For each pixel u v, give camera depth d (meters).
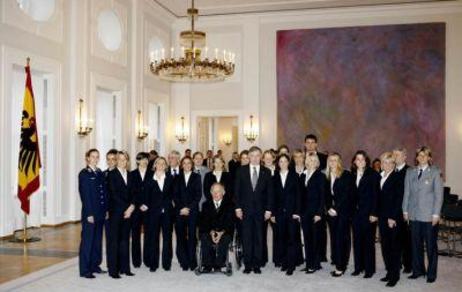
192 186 6.39
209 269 6.19
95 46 10.58
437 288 5.54
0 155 7.97
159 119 14.24
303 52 13.70
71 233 8.80
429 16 13.00
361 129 13.34
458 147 12.83
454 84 12.88
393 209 5.79
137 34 12.33
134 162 12.20
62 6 9.59
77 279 5.80
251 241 6.30
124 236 6.04
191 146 14.58
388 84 13.22
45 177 9.46
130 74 12.16
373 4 13.08
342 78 13.46
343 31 13.47
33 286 5.46
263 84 13.95
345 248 6.15
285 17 13.77
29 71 8.36
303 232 6.31
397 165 6.20
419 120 13.04
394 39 13.20
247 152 7.75
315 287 5.55
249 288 5.49
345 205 6.16
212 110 14.37
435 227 5.85
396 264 5.72
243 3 13.03
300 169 6.64
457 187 12.80
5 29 8.03
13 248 7.46
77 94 9.94
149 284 5.63
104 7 10.97
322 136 13.54
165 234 6.32
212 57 14.25
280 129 13.78
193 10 9.95
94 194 5.86
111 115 11.71
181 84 14.64
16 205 9.08
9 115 8.16
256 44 13.88
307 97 13.65
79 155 10.01
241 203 6.35
